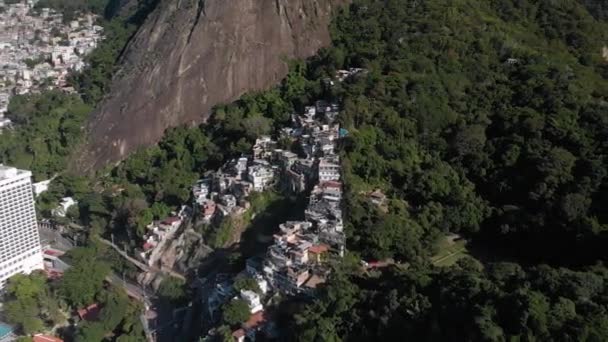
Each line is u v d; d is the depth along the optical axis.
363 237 123.94
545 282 97.88
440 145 149.38
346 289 108.25
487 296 95.06
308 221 130.62
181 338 126.69
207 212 151.25
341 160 142.12
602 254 119.56
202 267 142.25
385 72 174.38
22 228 149.50
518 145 142.88
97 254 156.38
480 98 163.00
